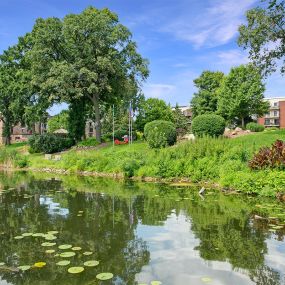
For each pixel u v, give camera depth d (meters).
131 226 7.79
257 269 5.23
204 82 58.38
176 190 13.38
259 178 12.12
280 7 23.88
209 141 17.05
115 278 4.93
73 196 12.16
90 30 34.44
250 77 48.12
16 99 40.88
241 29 24.95
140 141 34.44
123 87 36.44
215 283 4.75
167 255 5.86
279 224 7.86
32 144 35.22
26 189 14.18
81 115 38.12
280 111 79.56
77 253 5.97
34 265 5.43
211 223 7.98
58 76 33.25
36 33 35.84
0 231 7.43
